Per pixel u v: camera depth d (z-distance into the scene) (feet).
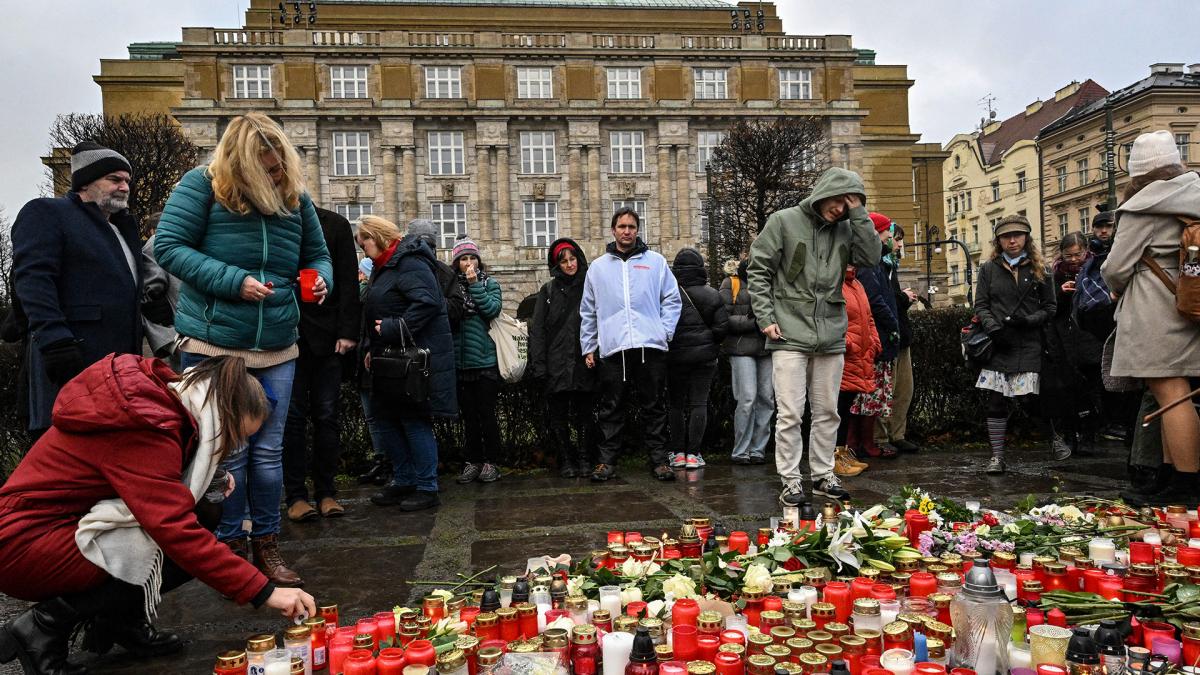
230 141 11.64
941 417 25.59
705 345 21.49
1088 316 19.45
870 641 7.47
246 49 135.74
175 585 9.20
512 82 143.95
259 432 12.12
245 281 11.62
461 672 7.35
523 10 180.34
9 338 13.16
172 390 8.70
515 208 143.23
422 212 140.87
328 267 13.71
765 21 187.11
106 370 8.48
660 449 20.77
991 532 11.74
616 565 10.91
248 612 11.11
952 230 234.38
